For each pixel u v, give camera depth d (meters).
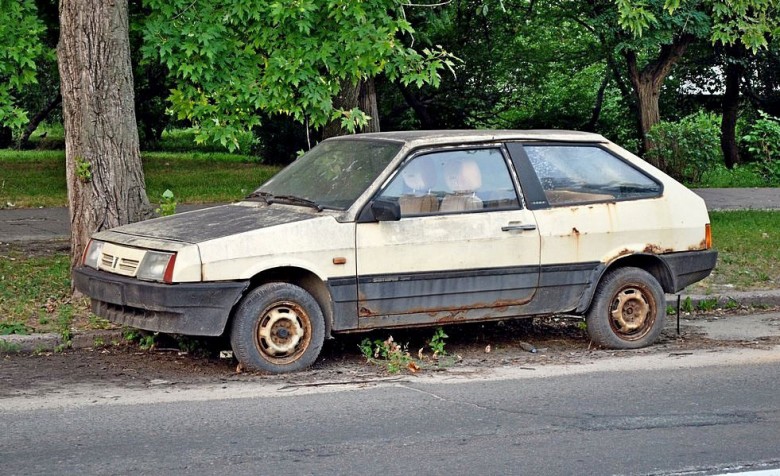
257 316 7.59
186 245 7.40
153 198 19.84
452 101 29.67
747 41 14.05
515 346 8.88
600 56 31.20
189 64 10.52
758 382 7.50
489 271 8.12
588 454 5.71
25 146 39.41
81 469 5.41
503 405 6.81
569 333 9.44
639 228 8.68
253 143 32.03
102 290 7.71
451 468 5.45
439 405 6.80
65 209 18.02
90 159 9.91
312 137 29.55
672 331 9.59
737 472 5.41
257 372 7.65
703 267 8.98
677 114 34.12
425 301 7.98
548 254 8.33
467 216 8.09
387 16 11.18
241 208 8.41
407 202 7.95
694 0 23.22
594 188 8.64
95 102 9.87
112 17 9.88
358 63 10.98
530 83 31.81
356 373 7.77
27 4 10.66
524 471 5.41
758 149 26.69
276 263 7.52
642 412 6.64
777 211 18.53
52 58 11.09
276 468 5.43
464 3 25.97
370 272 7.78
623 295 8.71
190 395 7.06
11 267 11.78
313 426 6.26
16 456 5.63
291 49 10.78
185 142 42.56
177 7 10.53
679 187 8.95
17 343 8.45
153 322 7.49
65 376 7.66
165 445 5.84
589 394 7.12
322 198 8.05
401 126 30.31
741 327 9.80
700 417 6.52
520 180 8.34
